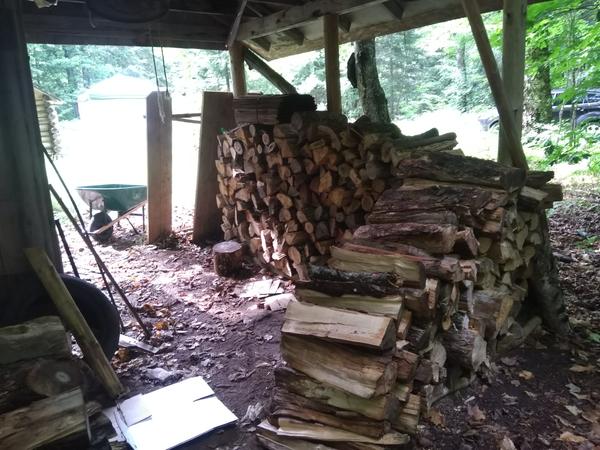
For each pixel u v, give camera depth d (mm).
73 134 16922
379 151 3449
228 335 3676
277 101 4387
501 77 3299
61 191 9367
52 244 2887
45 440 2027
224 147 5348
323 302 2346
